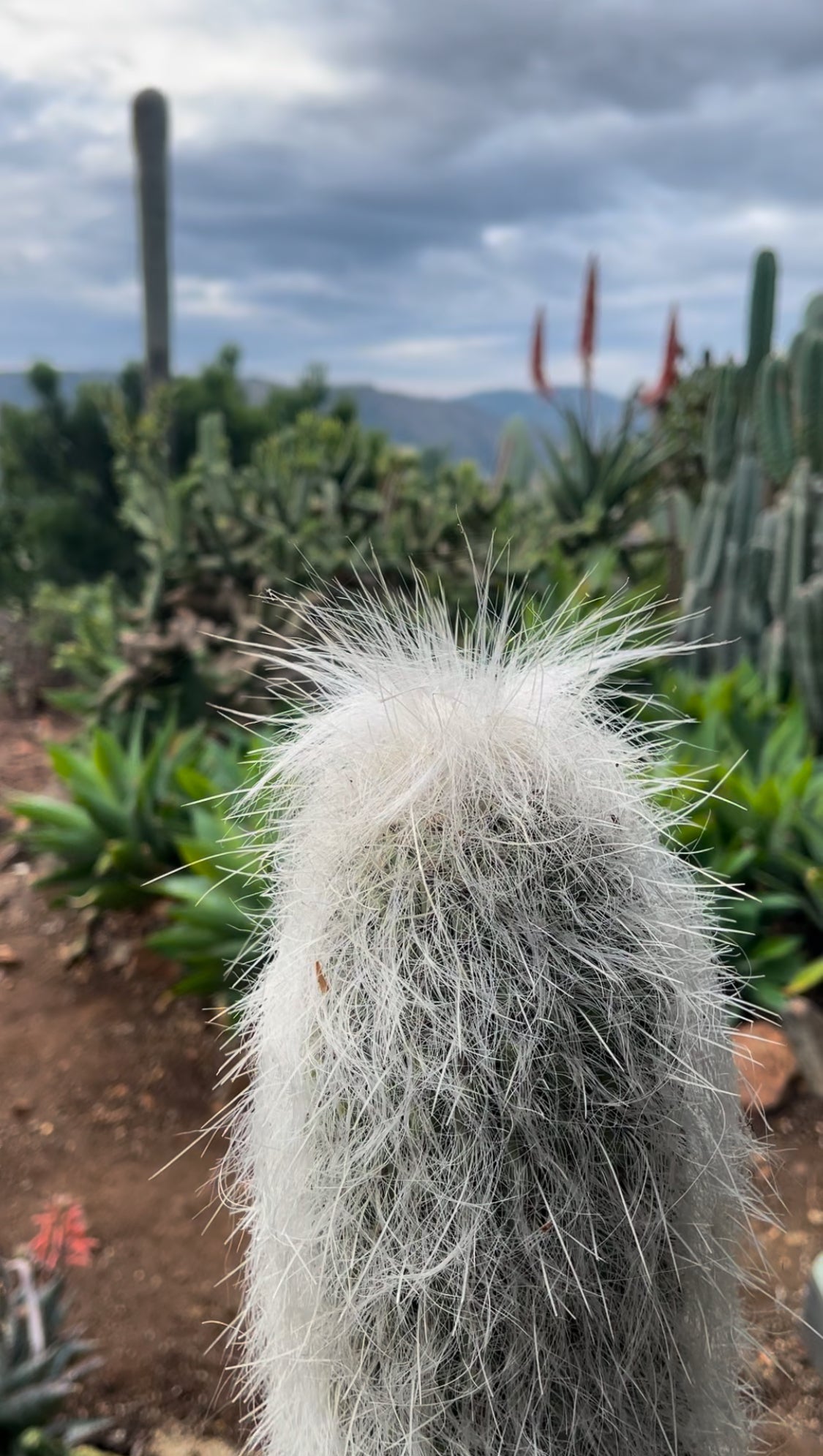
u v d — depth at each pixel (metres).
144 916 0.88
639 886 0.29
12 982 0.82
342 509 1.32
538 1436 0.29
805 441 1.09
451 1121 0.27
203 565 1.16
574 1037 0.27
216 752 0.89
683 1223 0.30
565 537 1.38
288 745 0.34
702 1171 0.29
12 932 0.89
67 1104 0.67
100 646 1.31
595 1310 0.28
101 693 1.14
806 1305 0.45
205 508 1.19
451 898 0.28
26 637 1.55
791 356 1.14
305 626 1.00
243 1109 0.35
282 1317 0.32
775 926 0.78
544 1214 0.28
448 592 1.11
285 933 0.31
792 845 0.77
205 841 0.73
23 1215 0.57
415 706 0.30
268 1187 0.31
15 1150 0.62
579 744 0.31
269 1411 0.36
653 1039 0.28
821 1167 0.59
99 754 0.88
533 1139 0.27
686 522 1.38
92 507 1.80
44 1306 0.43
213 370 1.92
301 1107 0.29
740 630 1.13
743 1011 0.69
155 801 0.87
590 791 0.30
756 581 1.12
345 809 0.30
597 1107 0.28
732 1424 0.34
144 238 1.73
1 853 1.03
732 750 0.87
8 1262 0.45
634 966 0.28
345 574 1.17
